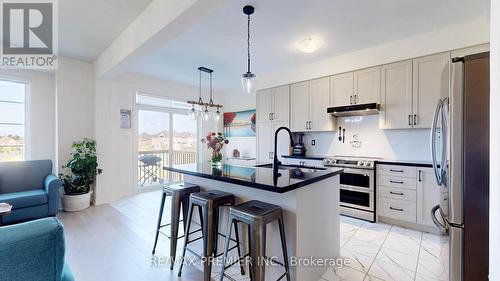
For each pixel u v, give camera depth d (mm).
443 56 2863
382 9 2383
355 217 3357
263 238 1535
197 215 2375
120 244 2561
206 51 3500
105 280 1930
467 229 1430
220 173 2074
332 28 2791
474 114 1403
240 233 2029
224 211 2162
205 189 2379
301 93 4199
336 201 2258
